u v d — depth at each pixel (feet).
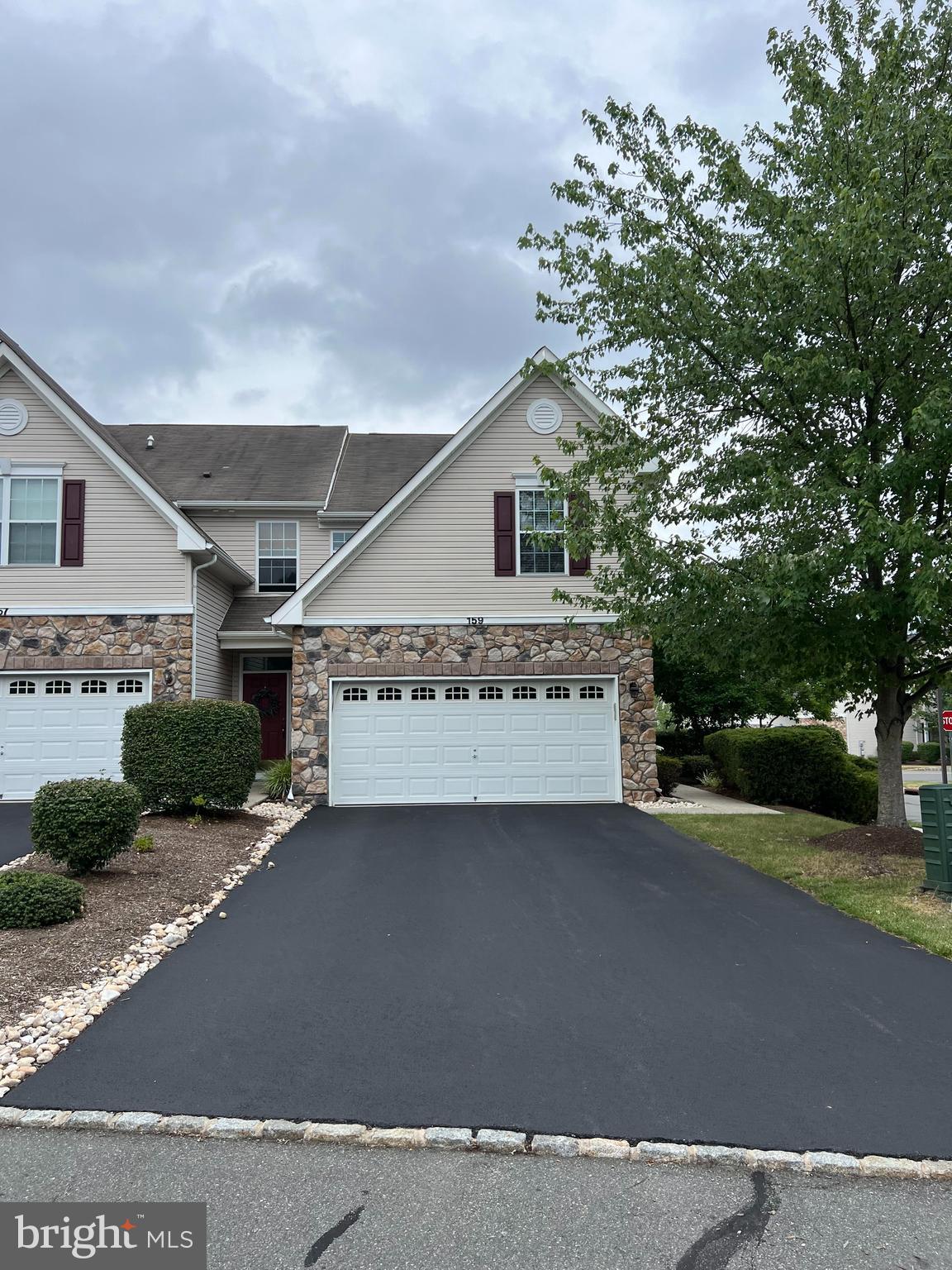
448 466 50.08
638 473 38.52
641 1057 15.06
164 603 49.70
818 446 31.83
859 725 133.90
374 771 47.88
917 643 32.01
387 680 48.44
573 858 32.60
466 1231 10.34
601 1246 10.07
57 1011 16.63
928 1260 9.83
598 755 48.75
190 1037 15.76
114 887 25.63
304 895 26.66
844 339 29.78
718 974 19.47
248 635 57.16
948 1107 13.30
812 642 31.83
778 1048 15.43
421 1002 17.65
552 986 18.69
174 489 64.64
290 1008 17.26
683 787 62.34
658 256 31.24
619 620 35.99
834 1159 11.82
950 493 30.37
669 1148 12.07
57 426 50.16
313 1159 11.89
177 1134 12.50
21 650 48.70
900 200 28.30
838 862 31.19
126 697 49.32
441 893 27.07
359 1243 10.10
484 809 45.60
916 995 18.15
